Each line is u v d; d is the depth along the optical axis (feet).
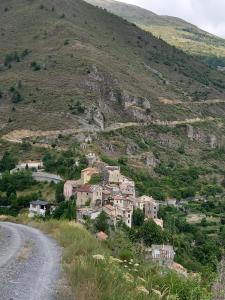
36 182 375.25
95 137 539.29
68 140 513.86
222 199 490.90
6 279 65.57
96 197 324.80
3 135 521.24
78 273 64.75
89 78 653.71
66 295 58.39
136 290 58.70
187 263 189.37
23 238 110.83
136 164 517.55
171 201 446.19
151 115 654.12
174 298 59.16
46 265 78.13
